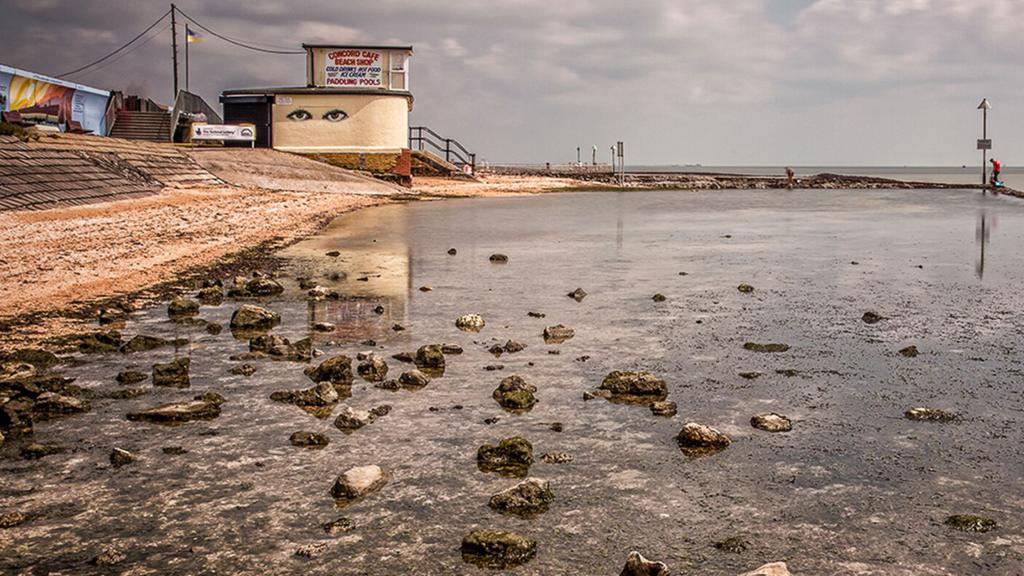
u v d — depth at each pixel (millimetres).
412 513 4754
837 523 4609
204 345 8922
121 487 5094
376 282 13469
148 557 4230
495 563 4176
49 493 5008
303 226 23594
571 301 11812
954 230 24609
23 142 26547
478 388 7289
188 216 24125
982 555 4238
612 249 18891
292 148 48969
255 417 6457
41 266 14070
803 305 11523
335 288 12844
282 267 15164
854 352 8656
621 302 11750
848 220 29375
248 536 4461
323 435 5984
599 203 41375
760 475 5297
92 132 44625
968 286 13297
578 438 6000
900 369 7941
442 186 51031
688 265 16000
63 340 9086
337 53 49750
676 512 4758
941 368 7965
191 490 5059
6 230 18203
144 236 18969
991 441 5902
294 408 6691
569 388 7309
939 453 5672
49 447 5746
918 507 4809
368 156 49000
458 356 8469
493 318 10523
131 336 9320
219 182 35969
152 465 5445
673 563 4168
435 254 17438
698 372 7859
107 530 4527
